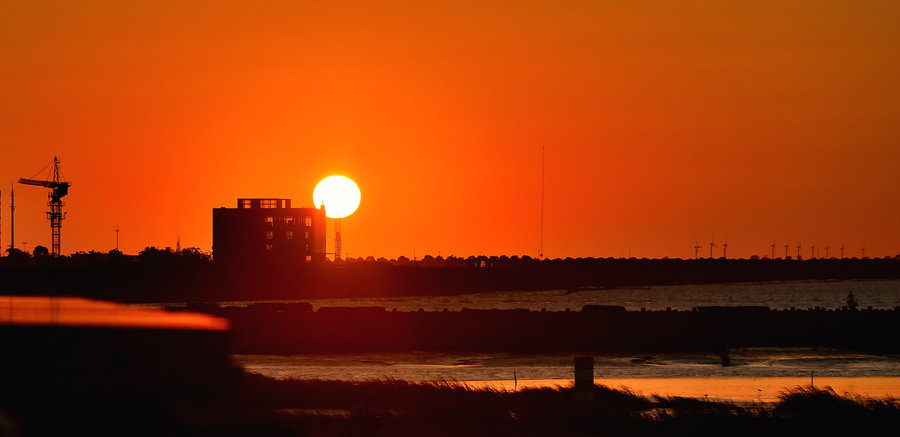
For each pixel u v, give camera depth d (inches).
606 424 5487.2
